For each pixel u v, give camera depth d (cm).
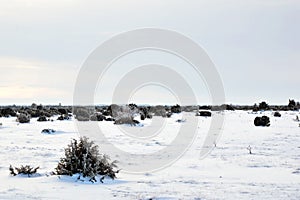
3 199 768
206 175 1070
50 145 1747
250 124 3272
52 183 938
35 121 3659
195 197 806
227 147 1728
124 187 912
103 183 957
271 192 852
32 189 867
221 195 824
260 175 1064
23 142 1869
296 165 1232
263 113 4925
